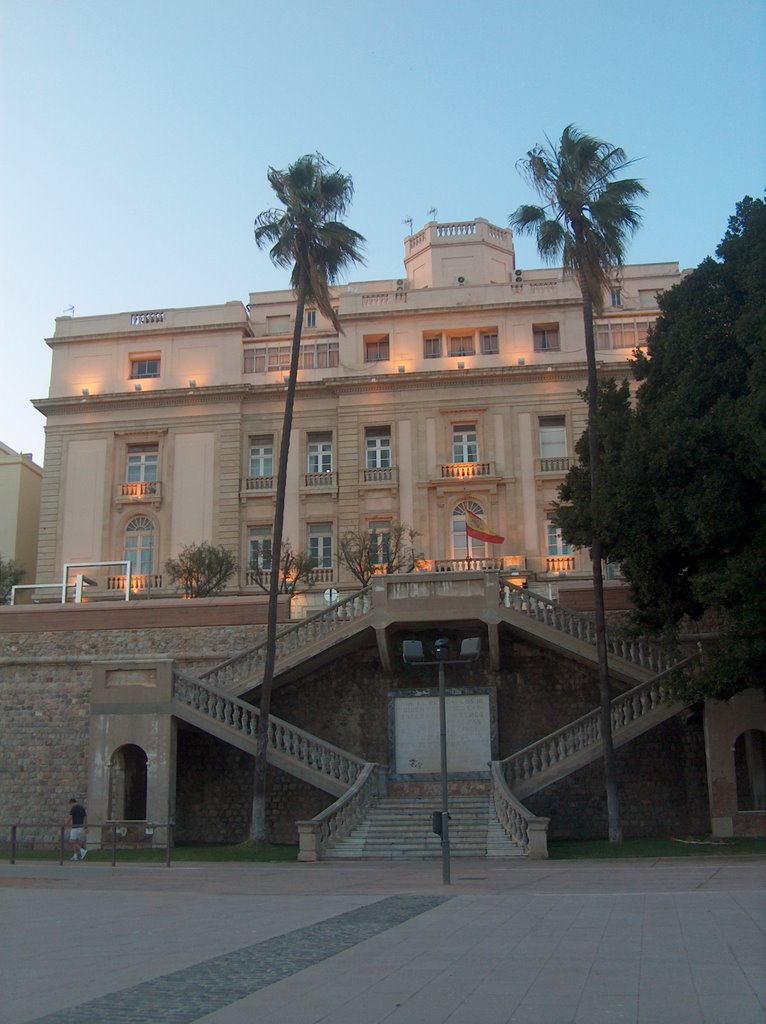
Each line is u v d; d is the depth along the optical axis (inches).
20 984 332.2
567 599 1176.8
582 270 1061.1
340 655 1150.3
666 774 1074.7
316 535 1824.6
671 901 516.7
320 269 1136.2
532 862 832.3
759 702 985.5
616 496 903.7
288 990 313.3
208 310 1950.1
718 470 850.8
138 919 496.4
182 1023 269.9
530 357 1849.2
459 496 1797.5
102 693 1050.7
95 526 1852.9
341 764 1016.9
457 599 1092.5
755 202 955.3
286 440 1094.4
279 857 921.5
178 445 1878.7
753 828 968.9
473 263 2094.0
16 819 1149.7
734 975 323.0
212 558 1561.3
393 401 1846.7
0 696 1193.4
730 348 921.5
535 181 1070.4
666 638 1052.5
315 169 1161.4
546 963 349.7
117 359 1931.6
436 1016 273.9
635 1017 267.6
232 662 1106.7
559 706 1124.5
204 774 1128.2
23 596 1993.1
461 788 1085.1
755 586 815.1
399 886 641.0
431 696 1126.4
